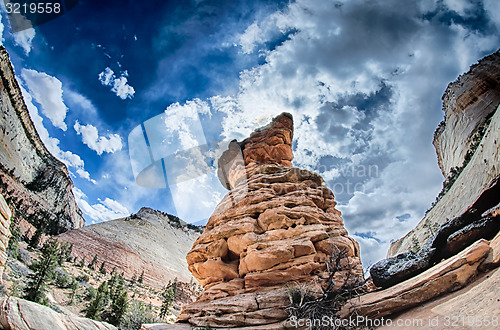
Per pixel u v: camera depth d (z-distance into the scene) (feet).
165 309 103.30
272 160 55.67
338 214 46.85
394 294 26.30
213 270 39.42
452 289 24.62
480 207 30.30
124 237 277.03
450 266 25.57
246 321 30.50
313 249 36.83
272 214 41.29
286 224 40.45
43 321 25.63
